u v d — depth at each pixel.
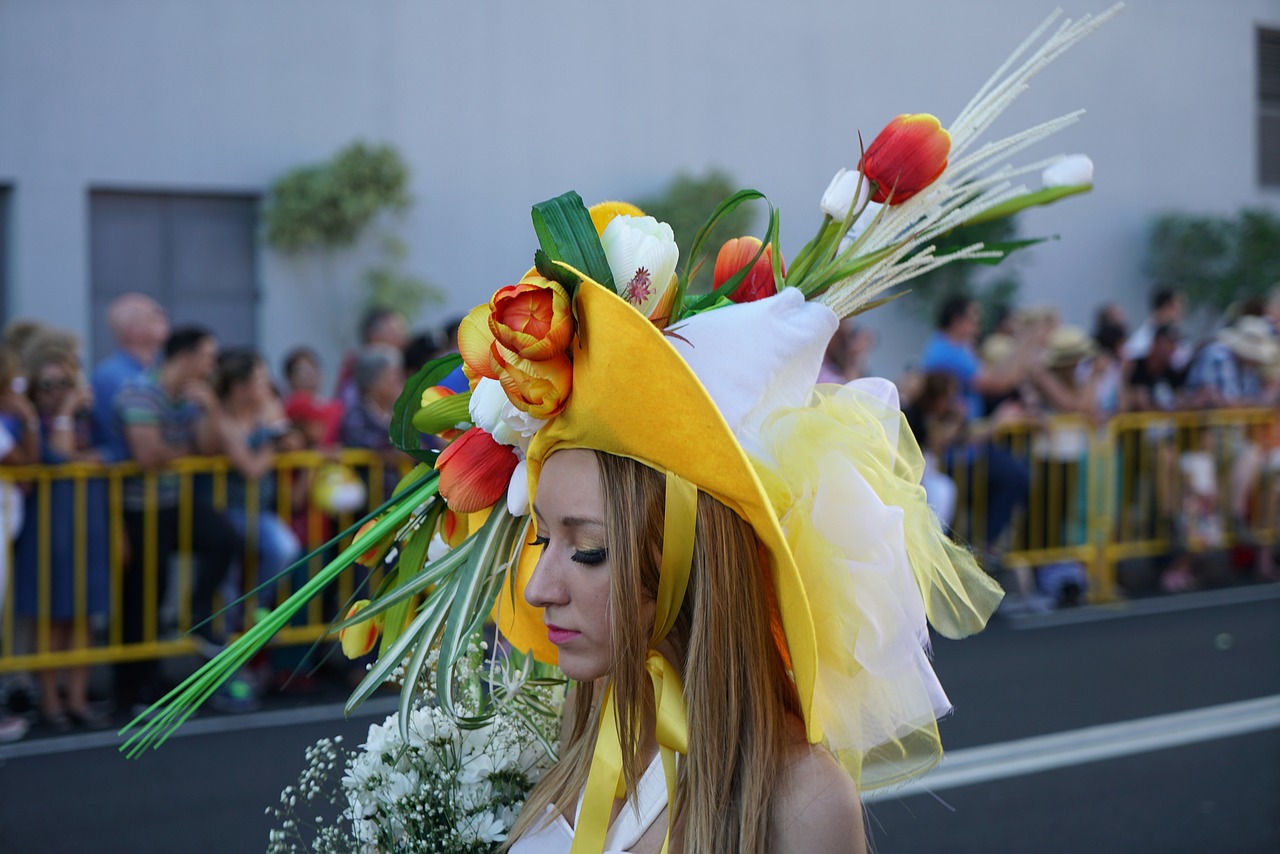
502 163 12.77
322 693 5.74
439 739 1.54
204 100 11.70
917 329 14.27
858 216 1.42
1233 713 5.55
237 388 5.56
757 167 13.71
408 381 1.60
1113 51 15.11
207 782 4.62
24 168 11.09
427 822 1.52
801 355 1.33
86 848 4.04
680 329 1.29
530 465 1.31
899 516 1.31
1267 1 15.98
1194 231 15.40
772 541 1.20
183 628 5.81
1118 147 15.30
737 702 1.25
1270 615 7.52
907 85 14.23
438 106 12.52
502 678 1.63
